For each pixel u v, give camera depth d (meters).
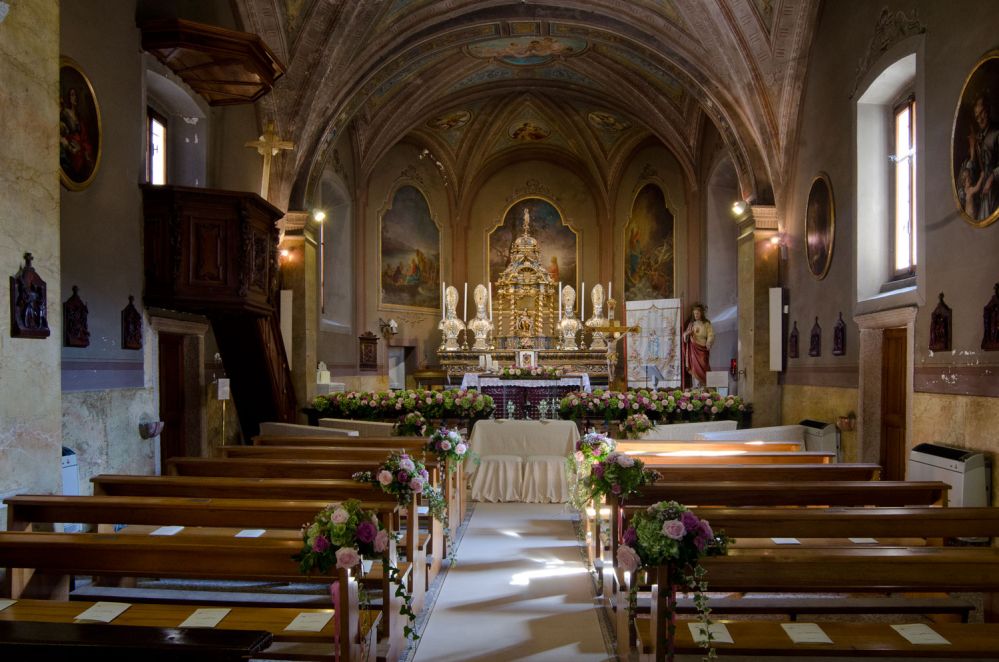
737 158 13.34
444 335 19.84
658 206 19.17
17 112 4.83
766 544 5.34
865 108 9.94
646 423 9.94
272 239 9.78
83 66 7.07
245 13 11.37
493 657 4.71
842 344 10.43
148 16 8.44
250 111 12.15
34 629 2.40
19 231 4.86
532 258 20.89
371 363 18.11
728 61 12.26
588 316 21.44
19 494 4.86
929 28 8.03
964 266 7.29
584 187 21.70
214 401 10.84
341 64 12.52
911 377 8.38
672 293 18.61
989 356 6.84
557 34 13.77
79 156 6.95
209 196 8.38
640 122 17.89
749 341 13.15
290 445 8.49
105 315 7.47
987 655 3.46
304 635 3.53
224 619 3.68
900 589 4.03
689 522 3.52
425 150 20.12
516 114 19.88
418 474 5.11
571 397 12.02
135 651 2.27
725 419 12.62
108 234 7.54
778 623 3.84
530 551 7.19
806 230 11.92
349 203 17.31
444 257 21.19
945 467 7.05
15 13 4.80
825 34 11.13
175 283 8.25
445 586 6.11
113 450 7.62
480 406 11.70
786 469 6.41
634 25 12.77
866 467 6.44
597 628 5.20
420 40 13.13
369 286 18.52
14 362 4.80
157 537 4.18
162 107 9.84
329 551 3.63
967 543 6.40
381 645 4.29
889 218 9.91
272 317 10.91
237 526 4.71
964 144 7.24
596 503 6.01
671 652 3.48
